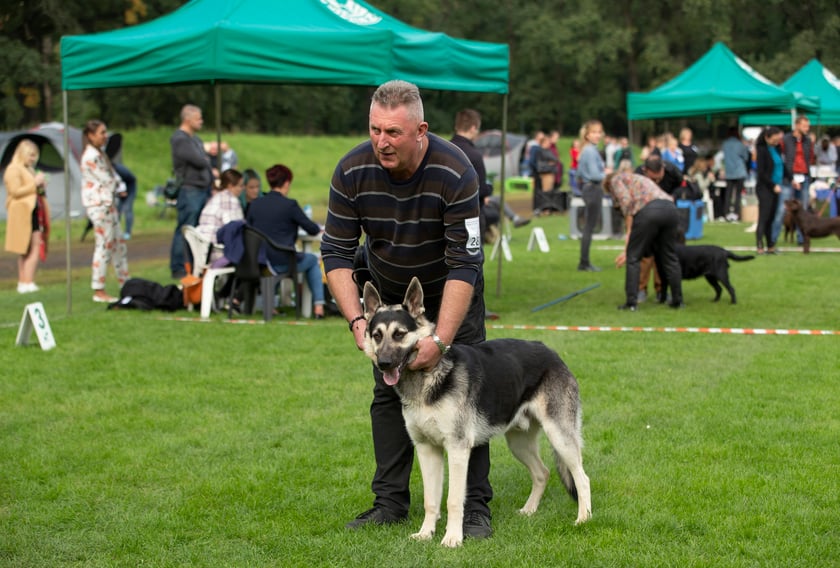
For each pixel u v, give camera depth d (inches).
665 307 426.3
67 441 224.5
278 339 350.6
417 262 164.6
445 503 187.5
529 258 623.5
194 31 357.1
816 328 368.2
